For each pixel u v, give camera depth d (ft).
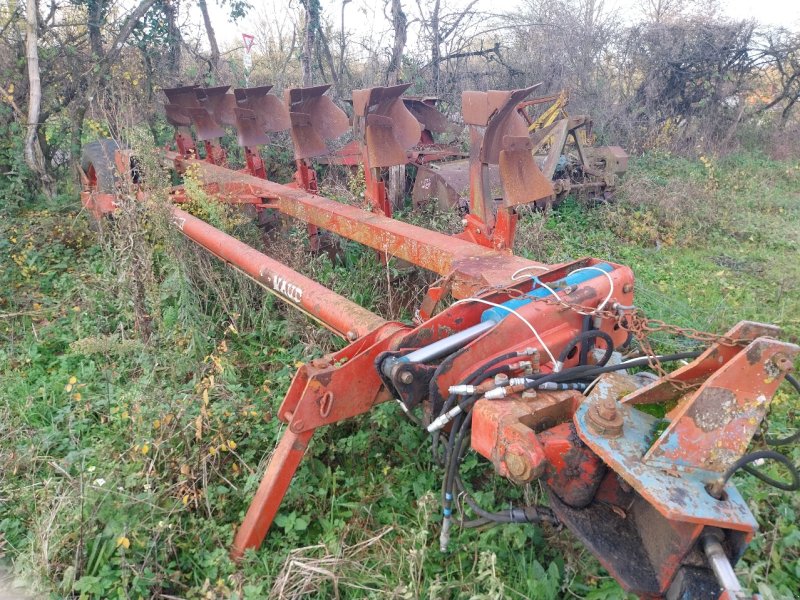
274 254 18.16
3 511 9.94
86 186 22.65
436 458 8.50
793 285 19.52
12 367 14.44
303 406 8.62
